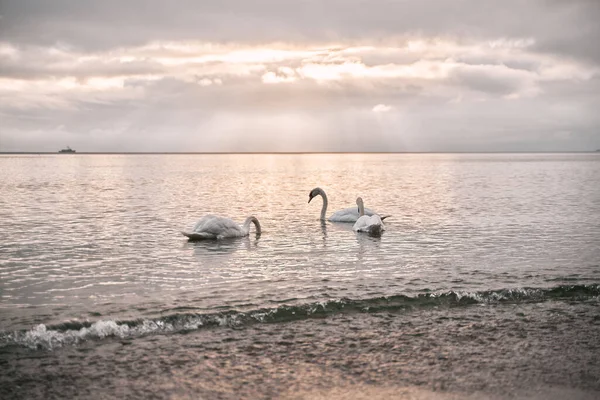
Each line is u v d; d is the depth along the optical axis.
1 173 90.88
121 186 56.38
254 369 9.66
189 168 126.81
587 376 9.53
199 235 22.03
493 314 12.53
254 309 12.52
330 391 8.92
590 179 74.06
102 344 10.66
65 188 53.03
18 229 24.88
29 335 10.84
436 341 10.95
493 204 37.28
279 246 20.91
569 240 22.02
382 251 19.80
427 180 70.94
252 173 95.31
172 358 10.07
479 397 8.80
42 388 8.91
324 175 87.12
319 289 14.48
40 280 15.45
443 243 21.41
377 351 10.45
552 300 13.59
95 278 15.71
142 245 20.98
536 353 10.42
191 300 13.49
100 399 8.60
